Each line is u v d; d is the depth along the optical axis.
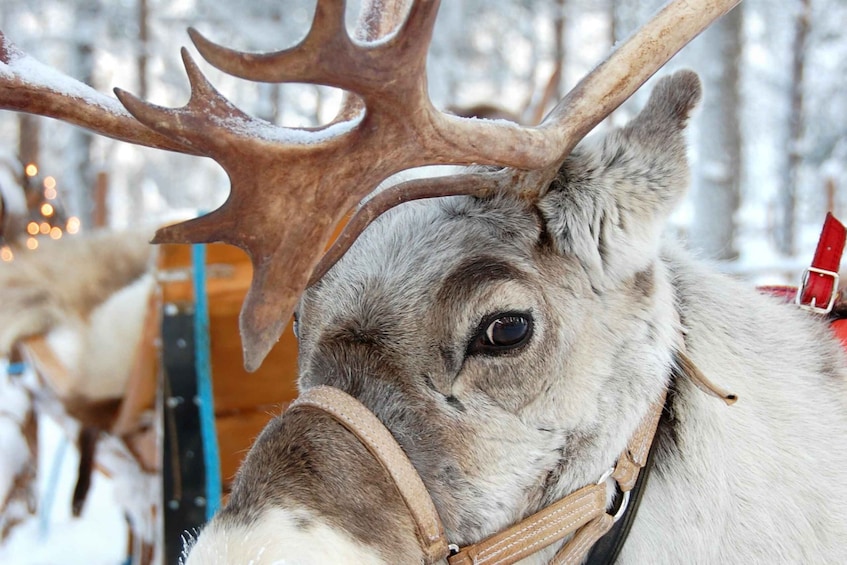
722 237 10.80
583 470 1.87
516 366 1.79
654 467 1.97
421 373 1.79
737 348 2.11
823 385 2.17
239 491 1.70
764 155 27.23
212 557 1.56
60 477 6.81
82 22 16.58
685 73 1.92
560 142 1.76
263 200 1.58
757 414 2.02
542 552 1.94
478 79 16.09
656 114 1.94
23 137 17.12
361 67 1.50
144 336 3.91
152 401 4.17
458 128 1.64
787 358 2.16
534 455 1.83
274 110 17.91
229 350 3.50
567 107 1.80
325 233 1.62
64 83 1.70
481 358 1.79
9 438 4.77
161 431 3.48
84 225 16.39
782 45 21.12
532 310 1.80
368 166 1.62
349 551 1.64
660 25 1.81
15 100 1.65
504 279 1.80
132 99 1.48
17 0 17.11
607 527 1.90
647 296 1.94
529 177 1.89
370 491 1.71
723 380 2.04
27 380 4.86
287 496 1.65
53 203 5.82
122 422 4.27
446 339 1.79
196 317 3.48
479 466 1.80
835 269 2.40
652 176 1.91
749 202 26.88
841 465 2.06
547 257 1.87
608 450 1.88
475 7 15.98
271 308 1.60
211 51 1.39
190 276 3.55
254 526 1.60
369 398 1.79
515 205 1.91
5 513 4.80
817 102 23.36
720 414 1.98
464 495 1.80
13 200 5.16
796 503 1.98
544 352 1.81
